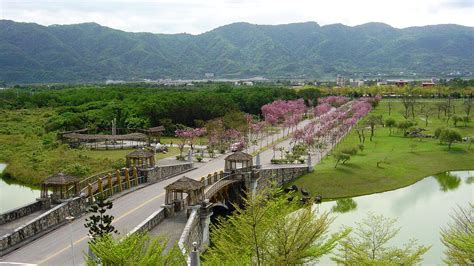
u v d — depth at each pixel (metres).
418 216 58.19
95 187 53.00
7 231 39.09
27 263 33.66
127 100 142.75
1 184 76.56
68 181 45.91
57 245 37.38
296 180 73.44
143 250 29.23
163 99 130.50
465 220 49.19
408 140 109.38
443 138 101.12
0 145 101.56
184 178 46.91
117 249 25.14
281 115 128.00
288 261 28.02
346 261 31.61
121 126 120.62
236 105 135.00
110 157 85.69
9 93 178.00
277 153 89.94
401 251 35.28
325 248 29.81
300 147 90.69
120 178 55.22
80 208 46.66
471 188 74.94
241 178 63.44
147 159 63.91
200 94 137.25
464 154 95.69
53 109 146.12
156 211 43.84
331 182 73.00
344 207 63.75
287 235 28.33
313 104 171.38
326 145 97.44
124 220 43.41
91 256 29.56
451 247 34.41
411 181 78.88
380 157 88.94
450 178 82.44
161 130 106.00
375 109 168.50
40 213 44.31
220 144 94.56
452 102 165.25
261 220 28.69
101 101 143.50
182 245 32.97
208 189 53.56
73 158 84.12
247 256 27.27
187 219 44.16
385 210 61.72
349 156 81.94
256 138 106.12
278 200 33.66
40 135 112.62
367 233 47.44
